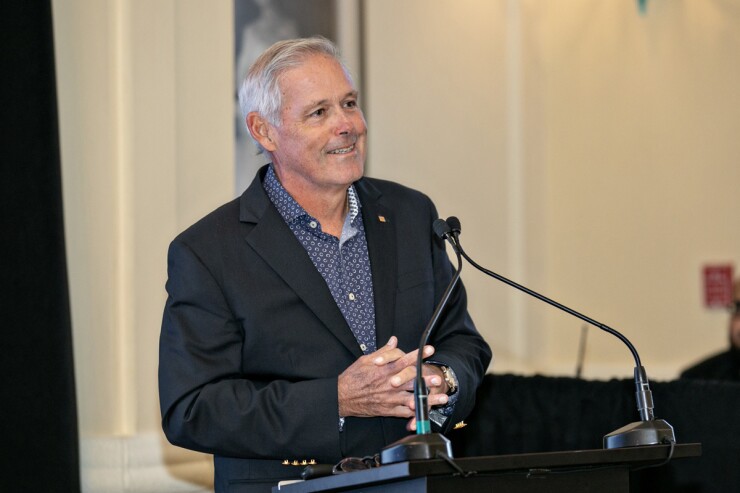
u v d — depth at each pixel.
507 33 6.28
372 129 5.63
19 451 3.70
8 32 3.83
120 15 4.34
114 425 4.25
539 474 2.09
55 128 3.90
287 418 2.52
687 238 6.82
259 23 5.09
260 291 2.70
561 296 6.56
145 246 4.34
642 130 6.82
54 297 3.83
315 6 5.37
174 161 4.45
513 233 6.27
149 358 4.32
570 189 6.64
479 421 3.25
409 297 2.82
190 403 2.58
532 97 6.39
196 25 4.62
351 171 2.74
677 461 3.13
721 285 6.80
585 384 3.22
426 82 5.86
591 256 6.67
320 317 2.70
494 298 6.13
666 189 6.82
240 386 2.62
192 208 4.56
